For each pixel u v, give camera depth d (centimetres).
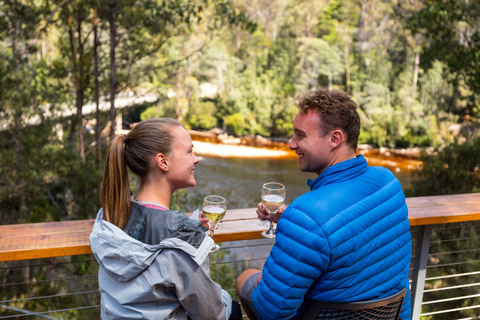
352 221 114
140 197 121
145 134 117
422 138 3591
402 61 4178
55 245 136
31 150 997
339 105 124
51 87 1281
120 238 105
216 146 3772
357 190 120
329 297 115
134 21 1085
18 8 1077
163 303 111
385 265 121
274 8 4828
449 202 194
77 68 1241
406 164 3362
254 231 156
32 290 760
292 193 2695
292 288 112
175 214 112
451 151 1127
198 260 106
